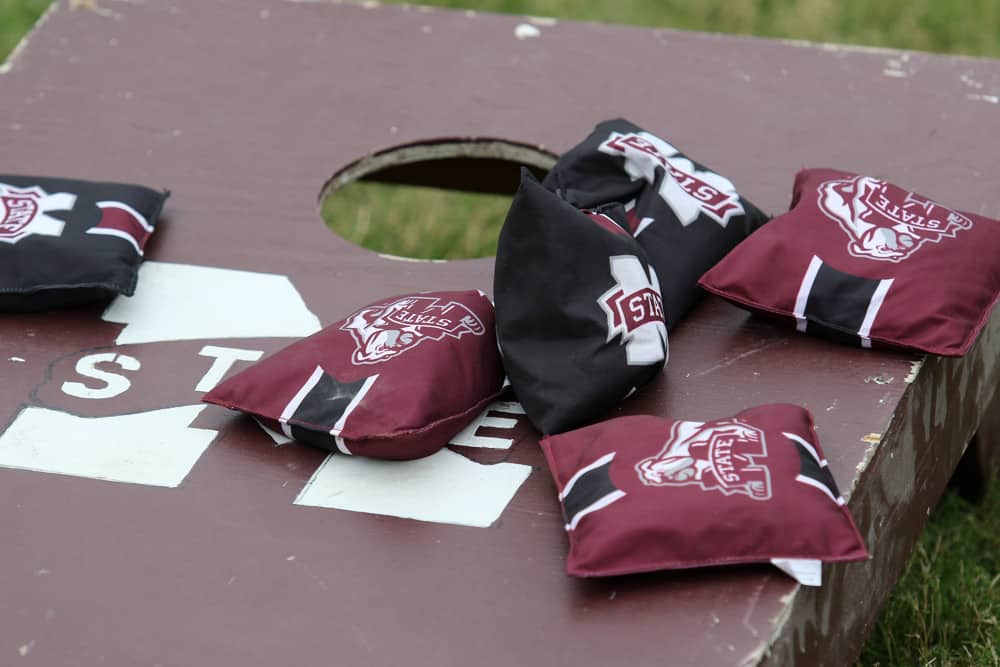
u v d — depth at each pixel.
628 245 3.83
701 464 3.37
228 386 3.82
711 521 3.24
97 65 5.52
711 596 3.25
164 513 3.62
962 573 4.76
